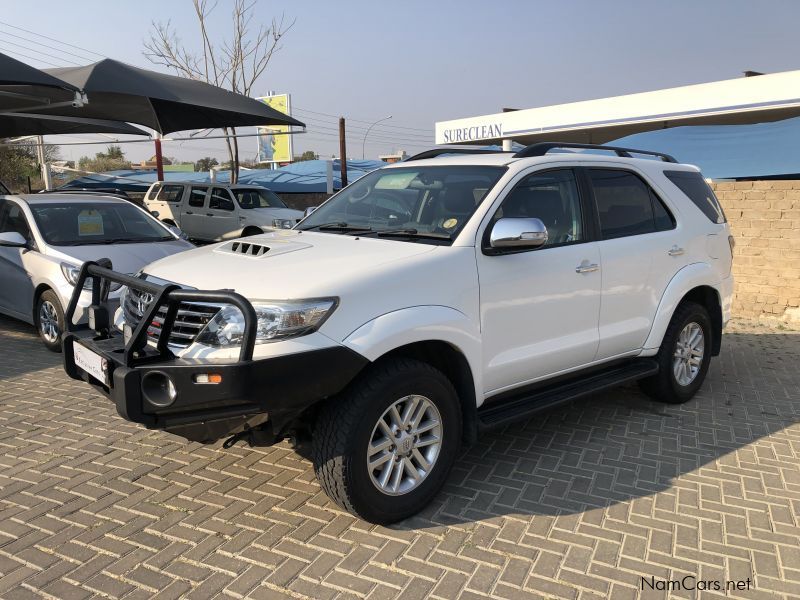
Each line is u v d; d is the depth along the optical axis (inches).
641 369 196.7
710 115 705.0
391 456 136.3
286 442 182.1
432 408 141.6
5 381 232.2
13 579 119.3
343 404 129.7
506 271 153.3
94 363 136.6
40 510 144.2
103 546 130.5
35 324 282.8
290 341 121.6
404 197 173.0
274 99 1224.8
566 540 134.0
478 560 126.6
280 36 754.8
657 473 165.3
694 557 128.6
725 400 224.7
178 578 120.4
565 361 172.6
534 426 196.5
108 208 312.2
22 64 354.3
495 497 151.5
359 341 126.6
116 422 195.5
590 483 159.2
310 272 132.6
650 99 756.6
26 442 180.4
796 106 633.0
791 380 250.5
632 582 120.5
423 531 136.6
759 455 177.5
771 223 356.5
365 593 116.3
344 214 180.5
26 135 653.3
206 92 486.0
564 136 952.9
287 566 124.1
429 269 139.9
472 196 159.6
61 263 264.4
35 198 306.3
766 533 137.5
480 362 149.1
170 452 175.0
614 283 181.6
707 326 220.8
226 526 138.4
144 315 123.6
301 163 1002.1
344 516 142.7
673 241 203.0
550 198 170.2
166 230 318.3
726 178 386.6
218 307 125.7
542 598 115.7
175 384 119.0
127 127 639.8
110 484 156.9
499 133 946.1
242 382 116.6
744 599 116.3
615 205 189.2
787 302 357.4
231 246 159.6
